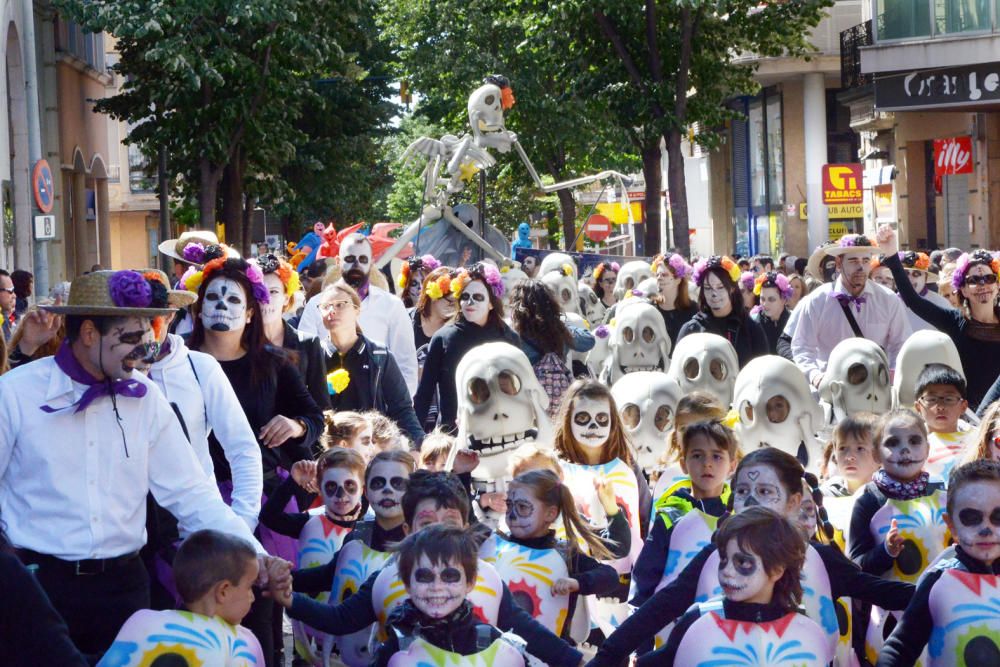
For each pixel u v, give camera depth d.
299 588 10.25
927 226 56.06
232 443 9.29
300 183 59.28
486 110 31.84
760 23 48.06
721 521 8.80
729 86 50.12
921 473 10.16
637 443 13.40
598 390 11.32
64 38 54.50
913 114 54.84
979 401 14.86
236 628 7.80
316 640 10.98
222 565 7.57
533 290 14.77
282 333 12.09
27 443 7.64
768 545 7.65
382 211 92.62
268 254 12.30
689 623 7.95
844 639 9.49
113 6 40.81
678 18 47.81
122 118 48.69
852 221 67.12
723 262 16.20
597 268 27.81
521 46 49.09
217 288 10.42
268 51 44.19
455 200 64.06
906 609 8.54
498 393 12.93
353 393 13.68
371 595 8.85
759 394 13.09
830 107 69.25
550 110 55.25
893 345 15.73
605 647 8.50
